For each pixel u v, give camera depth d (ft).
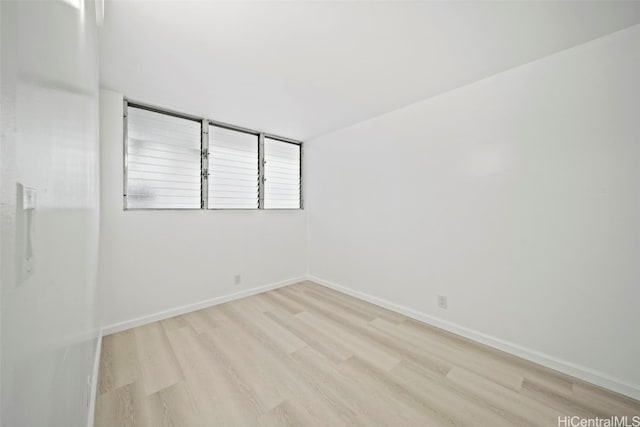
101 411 4.74
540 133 6.25
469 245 7.51
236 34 5.22
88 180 3.58
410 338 7.50
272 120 10.27
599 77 5.49
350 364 6.27
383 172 9.81
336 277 11.82
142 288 8.25
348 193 11.21
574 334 5.82
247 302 10.28
